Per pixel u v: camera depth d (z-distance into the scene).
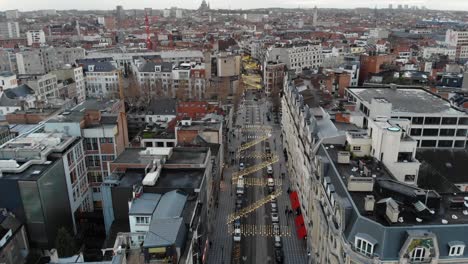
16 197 85.88
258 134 195.88
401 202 64.75
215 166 121.94
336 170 77.44
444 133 122.06
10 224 83.69
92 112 115.88
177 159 99.44
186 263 65.44
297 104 131.12
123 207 87.94
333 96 158.12
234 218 118.81
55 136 105.62
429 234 56.16
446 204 65.62
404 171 80.44
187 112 181.12
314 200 89.44
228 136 180.75
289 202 128.50
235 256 101.19
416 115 119.94
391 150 79.56
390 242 57.53
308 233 98.81
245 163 159.88
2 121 133.88
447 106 129.12
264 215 120.69
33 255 88.12
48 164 93.69
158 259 62.72
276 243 105.31
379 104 110.06
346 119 107.94
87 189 115.44
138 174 95.12
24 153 94.75
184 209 78.62
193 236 73.06
